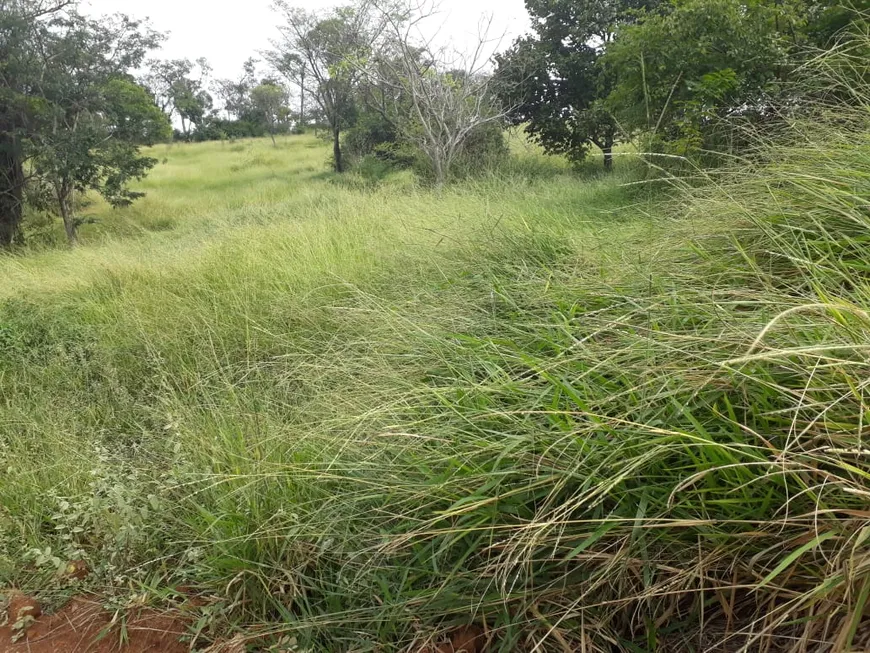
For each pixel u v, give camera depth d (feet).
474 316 11.44
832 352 5.96
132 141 60.29
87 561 8.63
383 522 7.36
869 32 12.01
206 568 8.09
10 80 51.37
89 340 17.42
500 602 6.35
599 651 6.10
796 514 5.68
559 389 7.07
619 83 31.58
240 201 59.36
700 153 18.19
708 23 24.73
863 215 7.86
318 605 7.48
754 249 9.12
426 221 20.44
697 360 6.84
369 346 11.37
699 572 5.76
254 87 176.86
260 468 8.61
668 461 6.47
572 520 6.08
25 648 7.64
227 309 17.44
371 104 53.83
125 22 56.90
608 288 9.87
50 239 54.90
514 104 49.88
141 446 11.26
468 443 7.30
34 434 12.34
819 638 5.25
